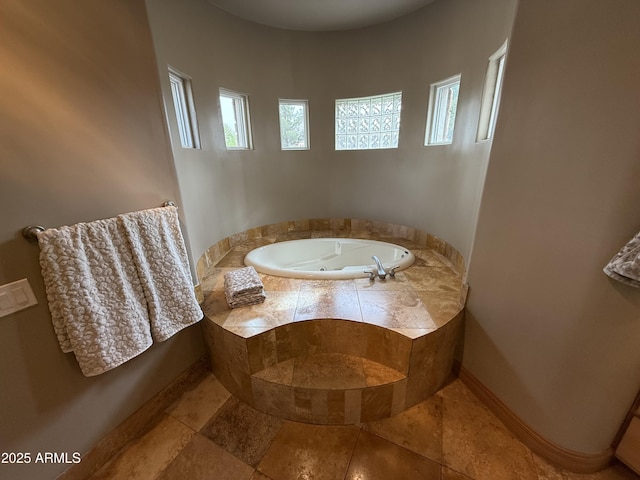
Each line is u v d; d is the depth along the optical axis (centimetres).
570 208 105
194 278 171
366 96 279
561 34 100
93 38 111
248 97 265
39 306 105
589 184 99
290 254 288
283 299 180
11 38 91
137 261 126
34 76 97
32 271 102
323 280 206
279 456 134
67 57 104
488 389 157
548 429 128
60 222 108
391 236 305
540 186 114
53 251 101
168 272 140
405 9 233
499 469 127
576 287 108
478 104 185
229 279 188
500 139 130
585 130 97
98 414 129
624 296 98
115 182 124
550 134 108
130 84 126
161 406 159
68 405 118
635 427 113
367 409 147
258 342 148
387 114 283
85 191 114
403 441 140
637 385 109
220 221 252
